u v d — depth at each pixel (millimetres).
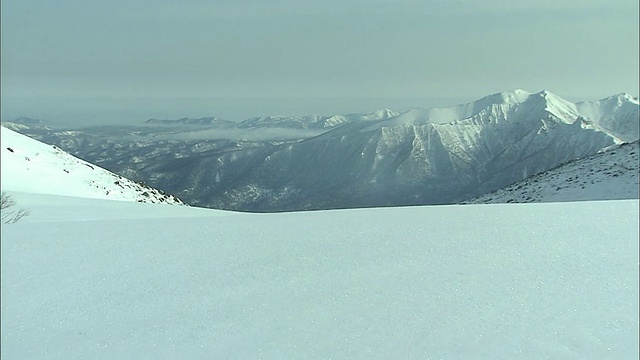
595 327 4762
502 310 5246
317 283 6387
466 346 4461
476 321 4988
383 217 11141
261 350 4547
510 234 8484
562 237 8109
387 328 4895
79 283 6812
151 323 5344
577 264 6688
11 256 8359
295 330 4941
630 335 4570
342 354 4391
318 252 7926
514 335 4656
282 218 12273
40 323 5480
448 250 7660
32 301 6152
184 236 9891
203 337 4910
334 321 5121
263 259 7672
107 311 5738
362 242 8461
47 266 7723
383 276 6539
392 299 5688
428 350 4402
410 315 5199
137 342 4891
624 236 8008
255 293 6105
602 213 9977
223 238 9461
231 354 4508
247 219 12383
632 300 5371
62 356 4695
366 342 4609
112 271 7391
